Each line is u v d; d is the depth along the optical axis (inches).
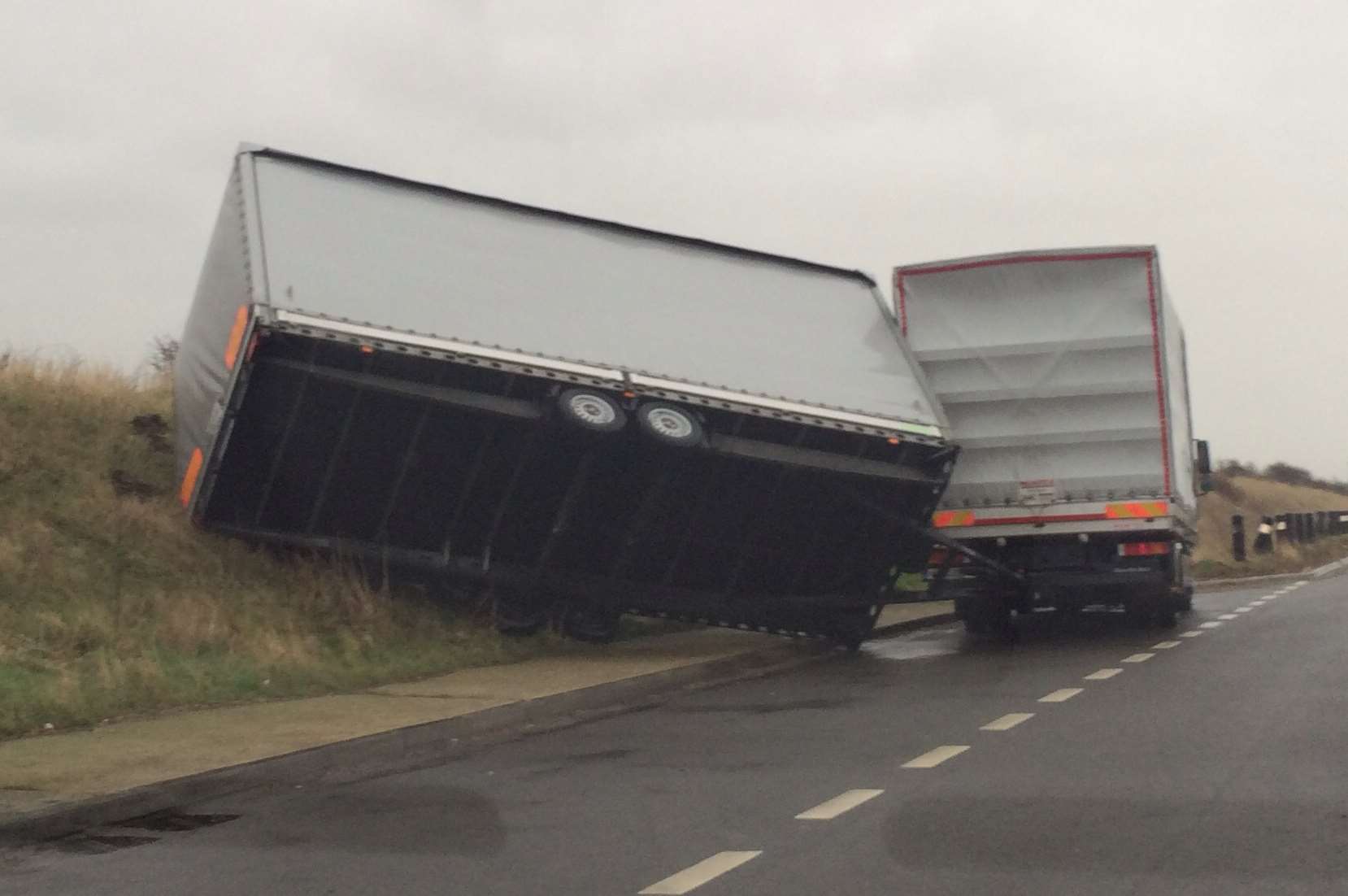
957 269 754.2
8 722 443.8
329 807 361.4
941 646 768.3
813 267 760.3
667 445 612.7
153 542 621.0
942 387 753.6
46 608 549.3
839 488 677.9
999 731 445.7
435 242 651.5
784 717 499.2
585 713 527.8
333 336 576.7
